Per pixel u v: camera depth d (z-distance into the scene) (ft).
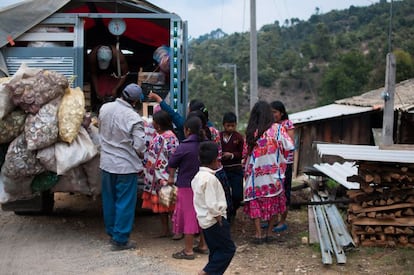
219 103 150.20
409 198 20.11
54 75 19.22
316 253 19.72
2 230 22.79
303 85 171.12
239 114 150.82
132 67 34.17
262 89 174.91
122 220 19.85
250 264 18.66
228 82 156.15
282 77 177.47
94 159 20.53
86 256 19.10
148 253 19.76
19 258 18.75
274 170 20.72
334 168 31.42
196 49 192.85
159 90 25.76
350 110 54.24
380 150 22.61
